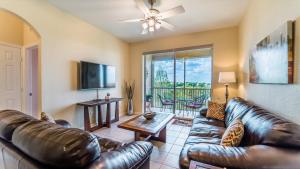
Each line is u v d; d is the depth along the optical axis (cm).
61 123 220
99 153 99
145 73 534
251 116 174
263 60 206
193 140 197
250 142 144
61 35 312
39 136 97
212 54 420
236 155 105
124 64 512
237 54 392
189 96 516
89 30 377
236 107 251
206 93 488
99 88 399
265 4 208
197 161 111
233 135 149
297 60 134
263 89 218
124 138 315
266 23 204
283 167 92
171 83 526
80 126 357
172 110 532
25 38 372
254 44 256
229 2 281
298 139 103
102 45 418
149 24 275
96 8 304
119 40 488
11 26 356
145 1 266
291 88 144
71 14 330
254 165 97
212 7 297
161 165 222
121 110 501
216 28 407
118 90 486
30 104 381
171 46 468
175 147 276
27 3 256
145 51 510
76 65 345
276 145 108
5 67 345
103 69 409
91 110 387
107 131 354
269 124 127
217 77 414
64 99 321
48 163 88
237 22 370
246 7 298
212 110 310
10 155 111
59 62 310
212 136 211
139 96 525
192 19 350
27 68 376
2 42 340
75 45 342
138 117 298
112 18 346
